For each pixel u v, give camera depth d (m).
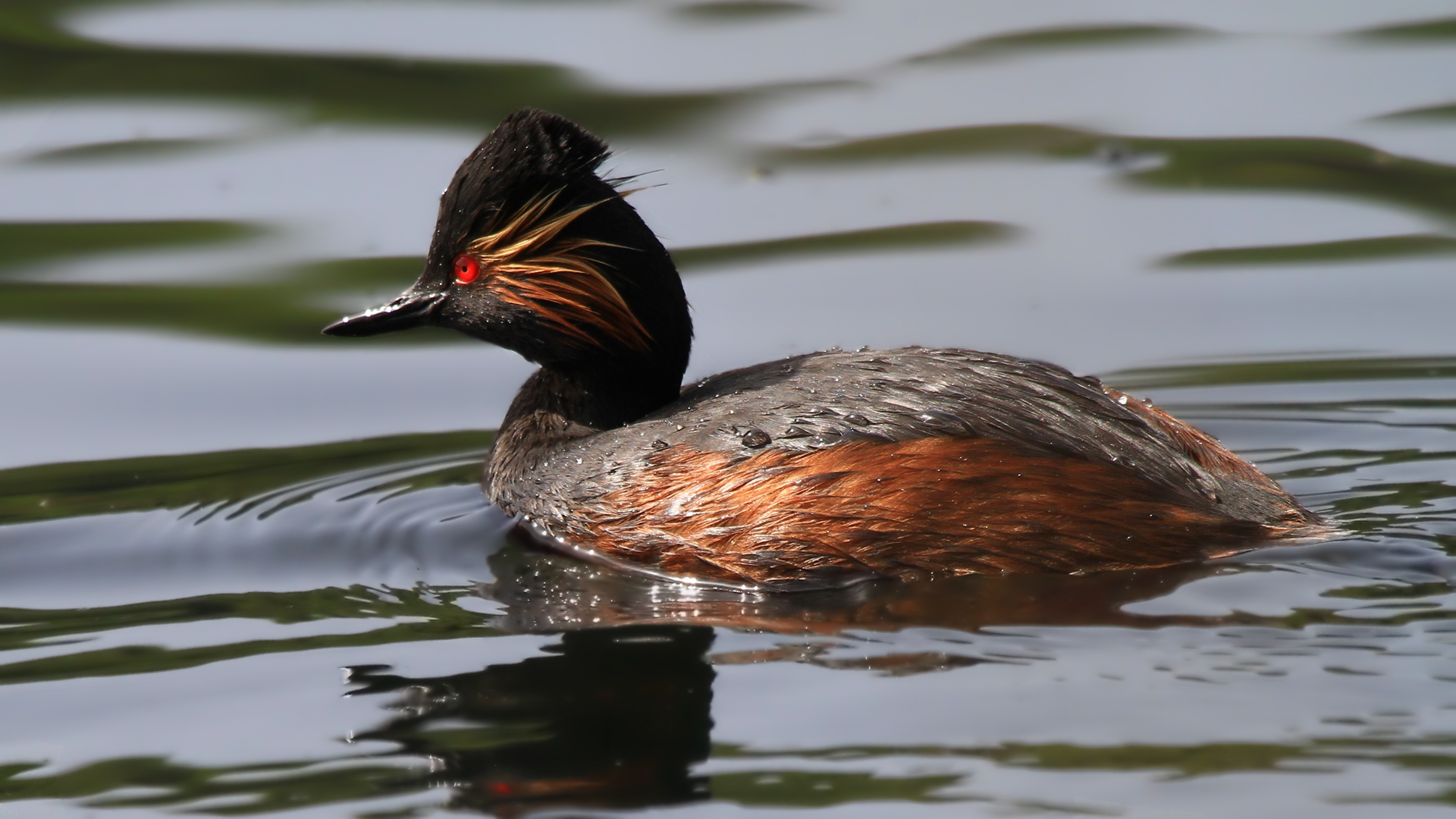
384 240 17.02
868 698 8.80
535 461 12.14
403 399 14.95
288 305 16.28
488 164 12.25
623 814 7.79
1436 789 7.60
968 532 10.34
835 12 22.19
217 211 17.53
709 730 8.57
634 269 12.09
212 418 14.42
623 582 10.91
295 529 12.00
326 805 7.99
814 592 10.48
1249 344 15.24
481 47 20.58
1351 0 22.16
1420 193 17.62
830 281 16.61
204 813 7.96
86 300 16.34
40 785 8.27
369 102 19.47
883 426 10.68
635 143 18.70
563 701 9.03
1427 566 10.03
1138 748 8.11
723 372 12.53
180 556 11.53
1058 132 19.16
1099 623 9.54
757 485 10.67
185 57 20.12
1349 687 8.59
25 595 10.87
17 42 20.19
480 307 12.42
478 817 7.82
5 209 17.50
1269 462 12.73
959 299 16.22
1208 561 10.23
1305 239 17.20
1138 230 17.45
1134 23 21.75
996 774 7.95
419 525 12.05
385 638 10.02
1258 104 19.38
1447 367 14.68
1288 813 7.47
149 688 9.38
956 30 21.66
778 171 18.58
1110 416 10.88
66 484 12.99
